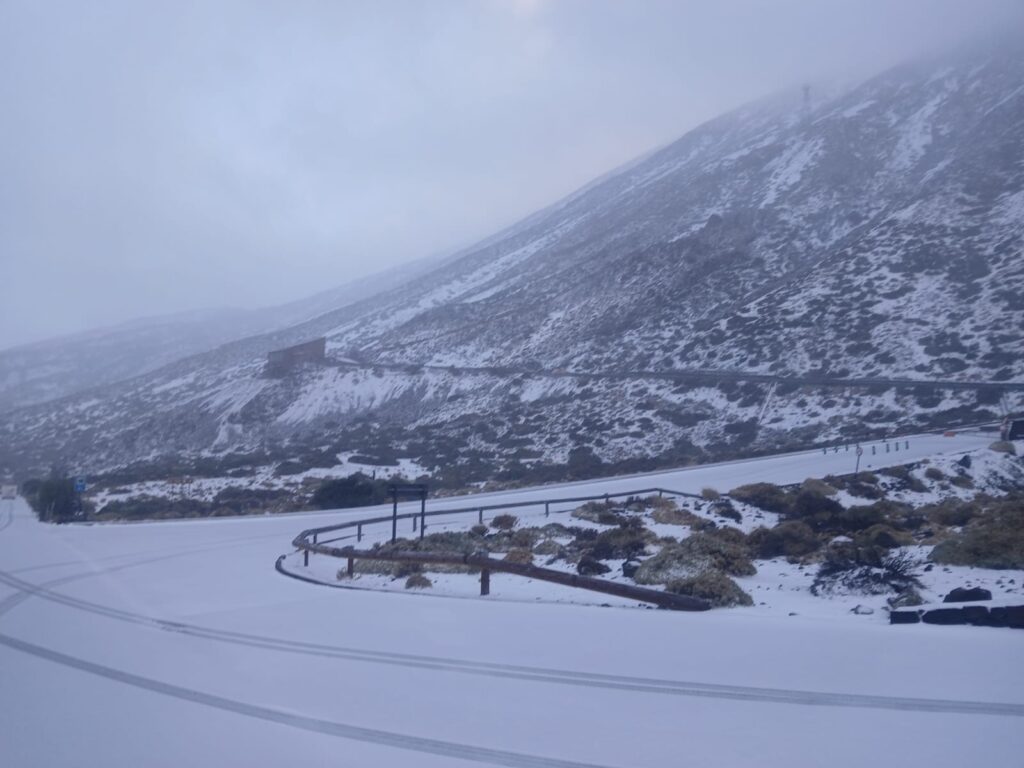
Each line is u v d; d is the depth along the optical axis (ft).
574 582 51.03
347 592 59.11
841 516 89.81
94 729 26.37
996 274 248.73
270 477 210.79
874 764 22.20
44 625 45.73
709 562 58.39
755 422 207.31
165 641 40.86
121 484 218.79
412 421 276.00
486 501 139.44
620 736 25.03
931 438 164.35
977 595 44.29
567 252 523.70
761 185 472.85
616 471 177.58
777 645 36.55
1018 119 363.35
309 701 29.48
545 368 295.07
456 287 579.48
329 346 474.90
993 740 23.65
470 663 35.09
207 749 24.43
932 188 330.95
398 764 22.93
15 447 403.95
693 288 323.78
